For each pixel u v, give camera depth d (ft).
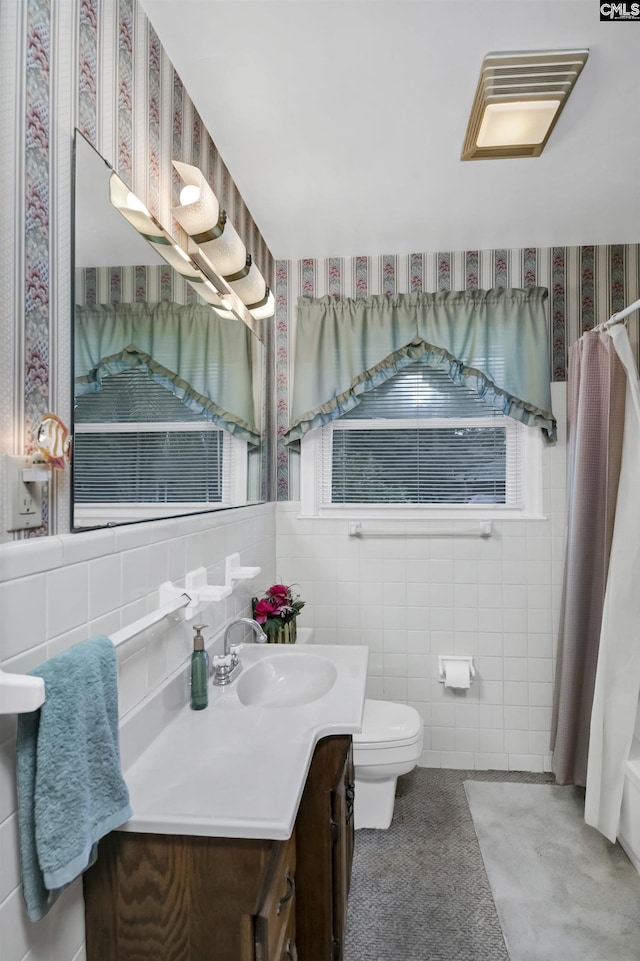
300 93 5.14
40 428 2.68
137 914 2.97
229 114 5.42
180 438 4.68
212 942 2.90
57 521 2.90
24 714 2.40
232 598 6.04
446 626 8.41
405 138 5.80
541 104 5.11
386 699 8.48
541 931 5.15
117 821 2.81
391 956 4.90
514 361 8.13
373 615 8.54
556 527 8.25
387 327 8.36
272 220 7.57
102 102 3.53
